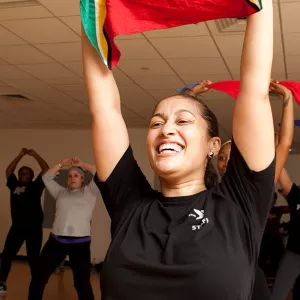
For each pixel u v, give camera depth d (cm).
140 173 137
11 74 610
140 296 109
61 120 906
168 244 112
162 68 557
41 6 405
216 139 130
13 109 829
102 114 134
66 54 521
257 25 114
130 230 121
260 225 115
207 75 577
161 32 446
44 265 479
